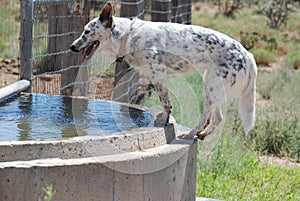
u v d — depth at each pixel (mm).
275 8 36750
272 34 32125
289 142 11672
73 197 5391
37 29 9680
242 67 6977
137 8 12102
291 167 10461
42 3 8711
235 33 30828
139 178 5750
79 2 9797
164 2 14102
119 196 5621
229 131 11117
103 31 6828
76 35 9891
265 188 8797
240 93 7215
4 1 26344
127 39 6805
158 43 6758
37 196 5277
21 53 8430
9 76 14977
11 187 5223
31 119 6660
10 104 7379
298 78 18938
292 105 14617
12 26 22844
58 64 9828
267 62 24188
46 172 5277
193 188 6785
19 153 5363
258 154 10789
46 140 5535
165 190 6090
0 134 5973
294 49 27984
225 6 41844
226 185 8805
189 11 18734
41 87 9570
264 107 14250
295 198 8555
